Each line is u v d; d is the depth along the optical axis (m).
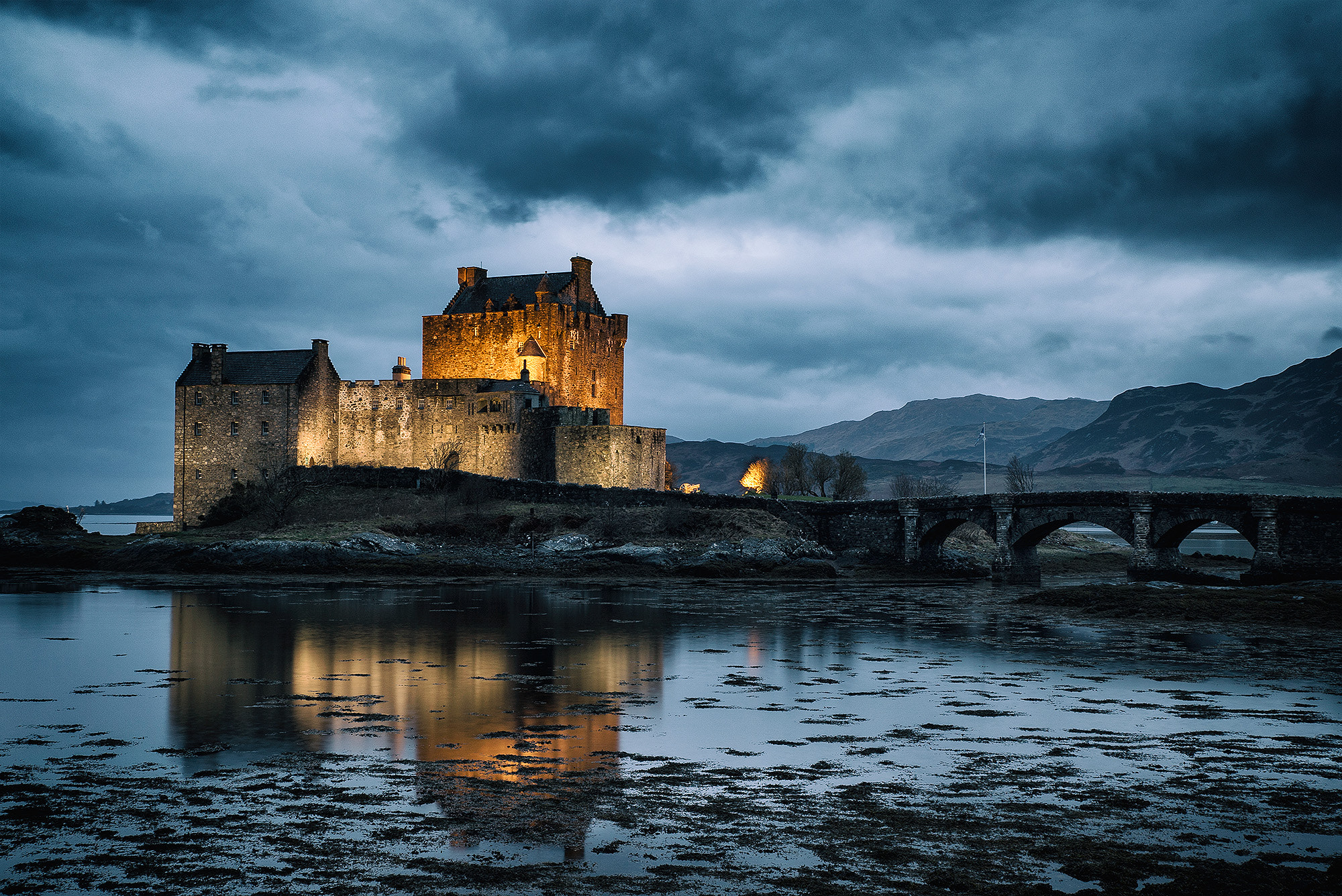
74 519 137.38
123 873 24.73
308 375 141.88
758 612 81.31
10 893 23.50
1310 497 95.12
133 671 52.69
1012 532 114.06
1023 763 34.81
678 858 25.88
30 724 40.34
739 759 35.38
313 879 24.44
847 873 25.00
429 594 94.50
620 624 73.44
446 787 31.72
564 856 25.97
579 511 125.25
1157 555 105.00
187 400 142.50
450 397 141.88
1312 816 29.30
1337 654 59.53
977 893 23.88
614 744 37.38
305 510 130.50
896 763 34.72
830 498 176.62
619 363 165.00
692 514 123.50
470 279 164.25
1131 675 52.62
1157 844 27.00
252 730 39.38
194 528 133.38
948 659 58.00
